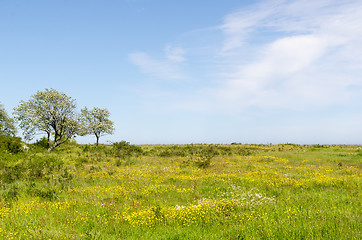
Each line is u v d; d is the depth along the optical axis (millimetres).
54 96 36844
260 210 7906
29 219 7645
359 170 18859
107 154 28234
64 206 9203
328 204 8500
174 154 31969
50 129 37500
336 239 5176
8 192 11000
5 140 26469
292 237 5410
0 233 6258
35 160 18547
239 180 14055
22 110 35969
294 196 9945
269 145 51750
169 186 12797
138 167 20328
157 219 7531
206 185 13227
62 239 6023
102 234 6438
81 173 17266
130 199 10375
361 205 8164
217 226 6887
